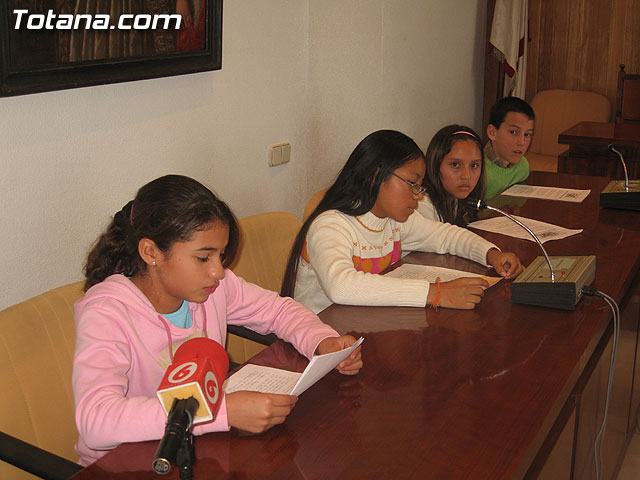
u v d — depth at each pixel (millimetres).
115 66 1937
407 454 1193
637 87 4742
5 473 1444
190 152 2350
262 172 2756
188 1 2154
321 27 2963
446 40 4305
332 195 2086
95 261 1488
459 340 1631
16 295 1837
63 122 1879
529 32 5289
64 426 1531
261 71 2639
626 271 2045
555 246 2271
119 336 1374
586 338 1642
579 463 1763
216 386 1085
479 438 1243
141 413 1192
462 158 2498
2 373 1419
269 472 1144
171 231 1309
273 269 2246
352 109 3355
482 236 2381
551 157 5000
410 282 1833
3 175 1751
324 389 1406
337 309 1812
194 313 1544
